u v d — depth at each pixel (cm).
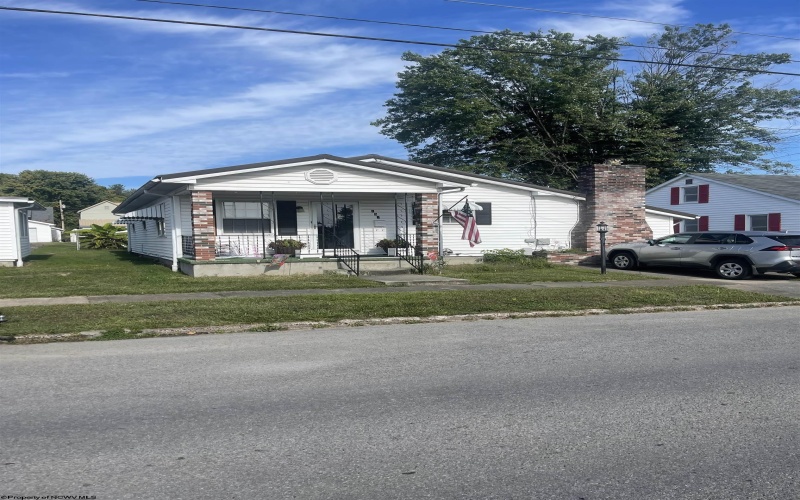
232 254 1852
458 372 640
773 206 2936
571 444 438
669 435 457
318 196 1961
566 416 499
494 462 404
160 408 512
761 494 362
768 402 540
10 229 1992
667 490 366
